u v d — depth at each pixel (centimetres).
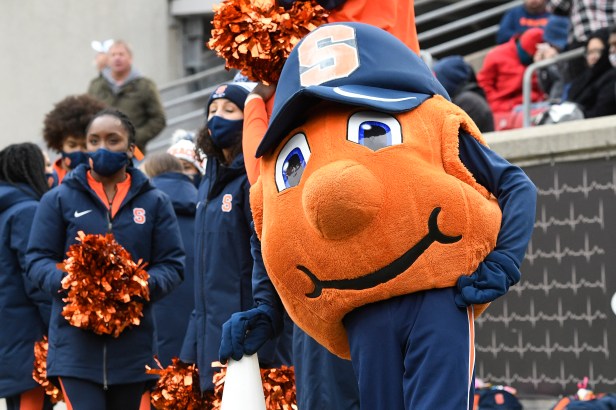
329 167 480
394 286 482
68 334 724
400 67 506
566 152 855
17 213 826
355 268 483
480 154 501
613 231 838
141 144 1295
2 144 1758
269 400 666
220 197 692
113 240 722
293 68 514
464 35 1728
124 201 751
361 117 494
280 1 596
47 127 941
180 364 721
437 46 1670
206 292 691
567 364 854
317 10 588
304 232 494
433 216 480
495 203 503
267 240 510
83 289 709
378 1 590
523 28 1352
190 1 1858
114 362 727
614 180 839
